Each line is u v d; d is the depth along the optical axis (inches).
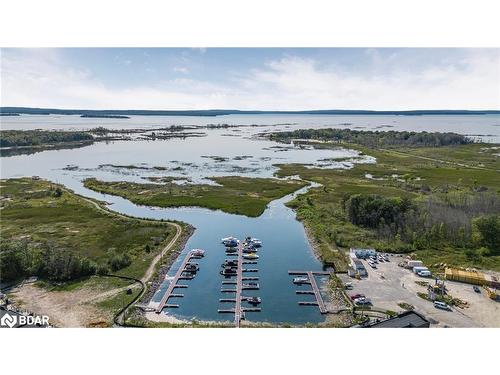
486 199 4138.8
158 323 2204.7
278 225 4005.9
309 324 2185.0
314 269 2930.6
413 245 3257.9
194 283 2701.8
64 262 2751.0
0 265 2655.0
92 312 2304.4
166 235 3627.0
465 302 2375.7
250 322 2224.4
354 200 3996.1
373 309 2315.5
